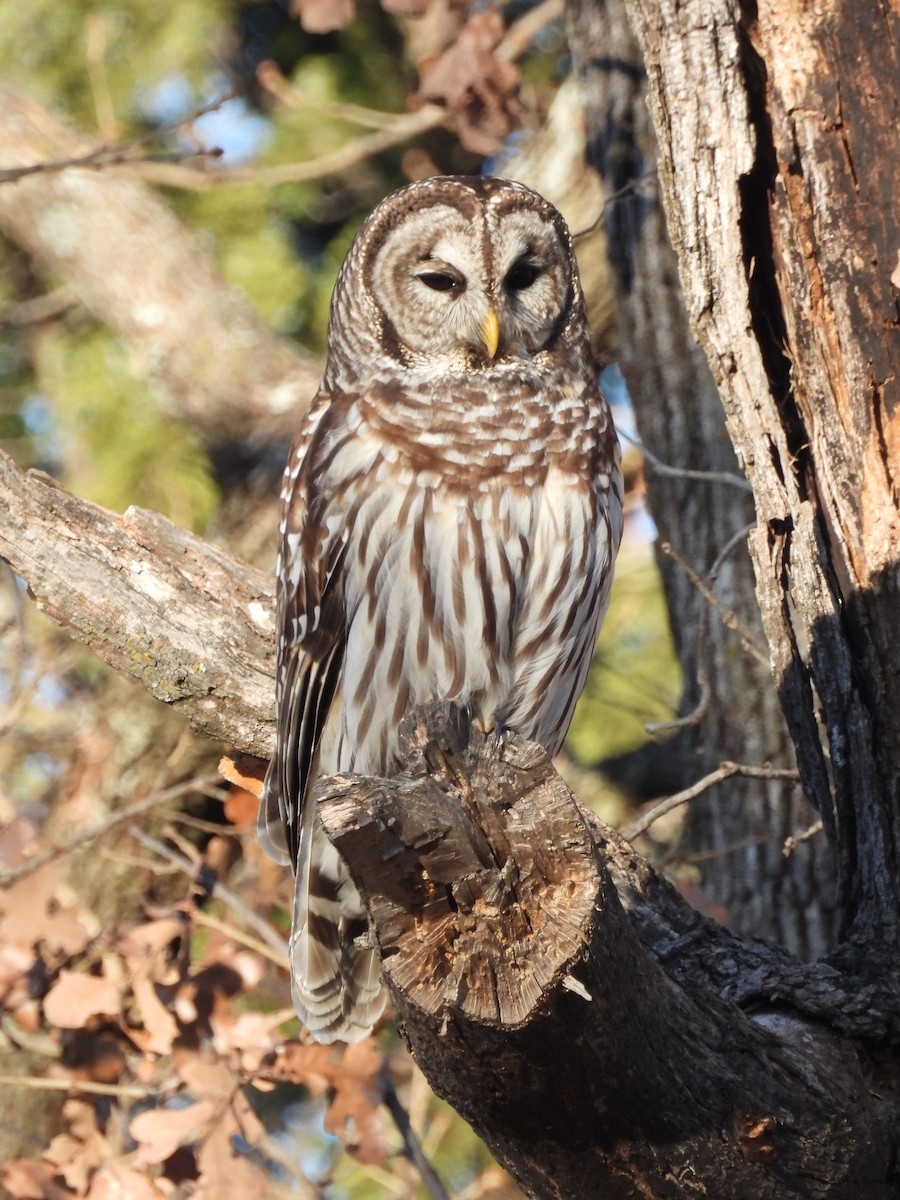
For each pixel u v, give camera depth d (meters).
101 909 9.99
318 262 15.32
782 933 8.45
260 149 14.84
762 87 5.63
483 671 6.38
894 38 5.46
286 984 8.67
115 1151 8.89
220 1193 7.53
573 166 11.21
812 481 5.76
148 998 7.93
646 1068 4.42
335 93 14.88
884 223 5.43
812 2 5.53
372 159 15.03
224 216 14.86
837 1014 5.15
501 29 8.98
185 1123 7.62
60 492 6.53
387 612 6.37
